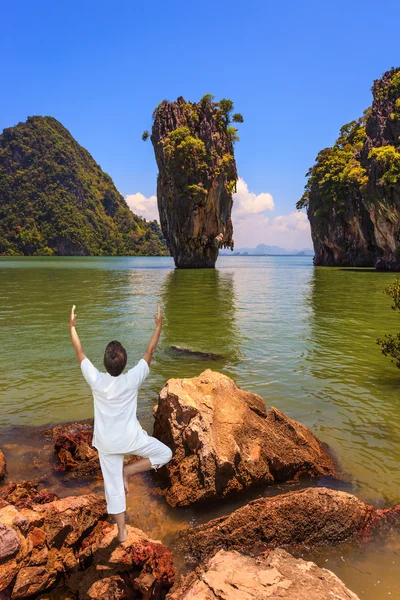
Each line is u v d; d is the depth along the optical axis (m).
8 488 4.71
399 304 9.41
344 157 77.94
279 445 5.39
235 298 25.28
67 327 15.15
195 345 12.20
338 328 15.02
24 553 3.38
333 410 7.32
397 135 61.44
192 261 74.94
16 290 30.59
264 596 3.04
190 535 4.13
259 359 10.67
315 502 4.23
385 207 57.78
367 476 5.27
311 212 92.50
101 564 3.51
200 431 4.94
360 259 77.56
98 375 3.66
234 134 75.81
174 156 68.69
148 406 7.48
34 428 6.64
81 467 5.37
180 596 3.24
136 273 56.56
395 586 3.48
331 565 3.76
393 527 4.23
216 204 71.69
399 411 7.29
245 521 4.11
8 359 10.69
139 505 4.65
